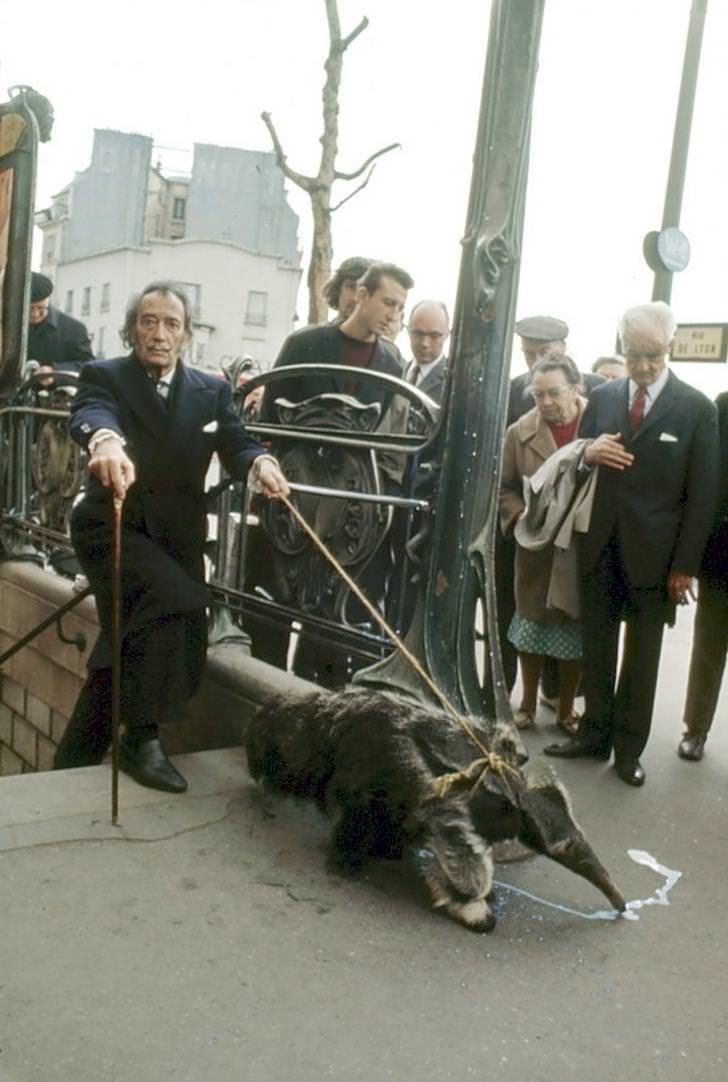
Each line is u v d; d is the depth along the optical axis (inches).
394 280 213.6
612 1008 121.4
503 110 167.0
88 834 152.1
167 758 172.6
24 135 285.4
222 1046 109.0
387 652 186.1
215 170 2566.4
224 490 219.3
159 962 123.0
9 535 301.0
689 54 411.8
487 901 144.3
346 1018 115.4
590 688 204.1
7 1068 103.3
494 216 169.2
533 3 164.9
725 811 183.0
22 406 294.4
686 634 344.8
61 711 269.9
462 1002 120.2
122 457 153.5
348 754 144.6
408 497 185.5
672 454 190.5
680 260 409.1
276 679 193.6
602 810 180.9
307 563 202.4
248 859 149.2
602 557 197.3
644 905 146.6
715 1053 114.3
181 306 171.9
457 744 141.8
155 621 168.7
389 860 151.6
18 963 120.9
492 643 179.3
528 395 248.7
